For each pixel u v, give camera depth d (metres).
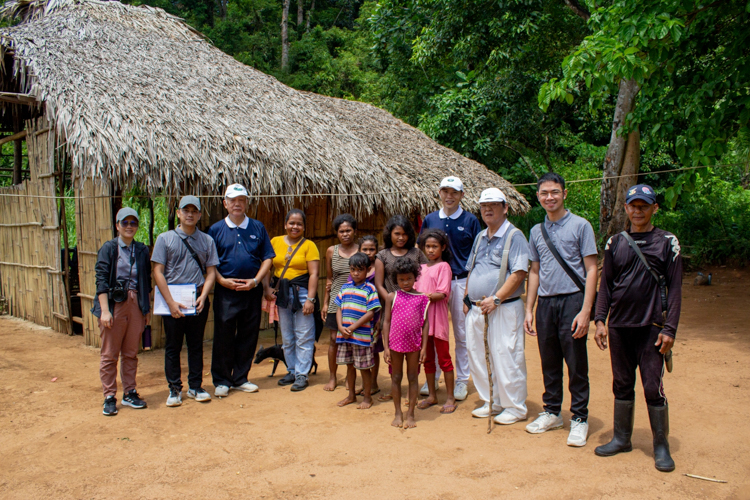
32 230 7.91
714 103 6.70
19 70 7.02
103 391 4.68
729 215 12.70
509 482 3.25
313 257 5.27
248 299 5.05
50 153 7.17
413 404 4.22
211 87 7.72
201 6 29.20
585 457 3.58
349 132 8.62
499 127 14.42
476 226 4.95
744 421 4.16
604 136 19.17
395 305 4.18
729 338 6.63
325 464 3.52
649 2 6.17
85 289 6.74
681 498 3.05
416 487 3.20
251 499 3.06
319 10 34.81
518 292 4.25
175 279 4.66
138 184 5.82
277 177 6.62
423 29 13.90
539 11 12.35
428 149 10.45
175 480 3.30
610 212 11.15
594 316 3.74
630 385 3.57
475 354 4.37
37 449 3.75
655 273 3.40
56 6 8.66
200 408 4.61
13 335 7.28
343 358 4.59
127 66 7.21
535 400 4.81
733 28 6.76
